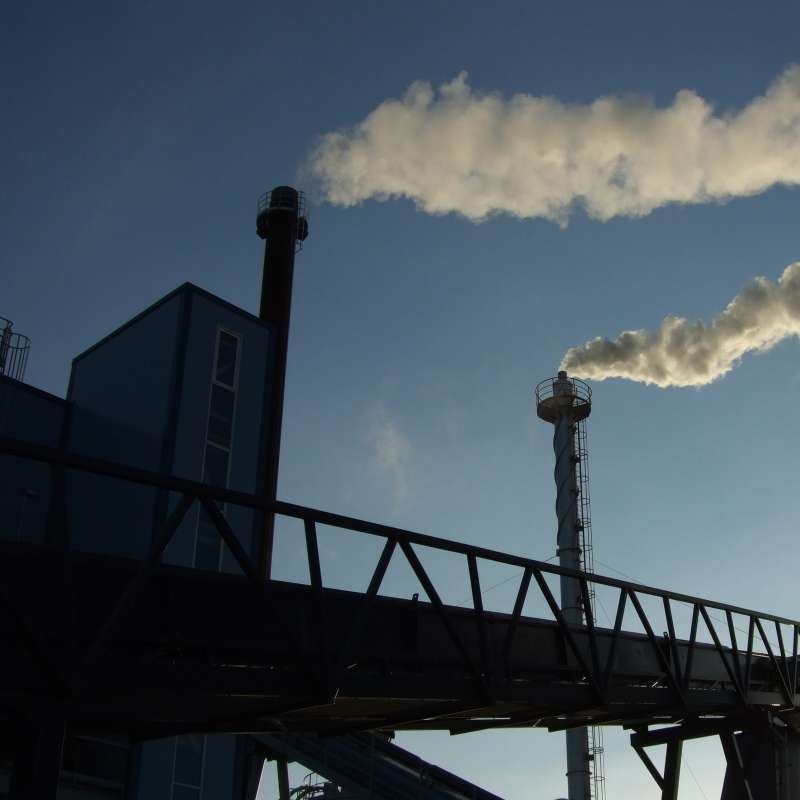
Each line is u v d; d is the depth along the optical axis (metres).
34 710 11.50
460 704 16.64
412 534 15.55
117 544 32.25
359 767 35.03
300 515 14.20
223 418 35.22
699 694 21.78
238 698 14.48
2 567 12.62
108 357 36.94
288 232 50.75
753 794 26.41
